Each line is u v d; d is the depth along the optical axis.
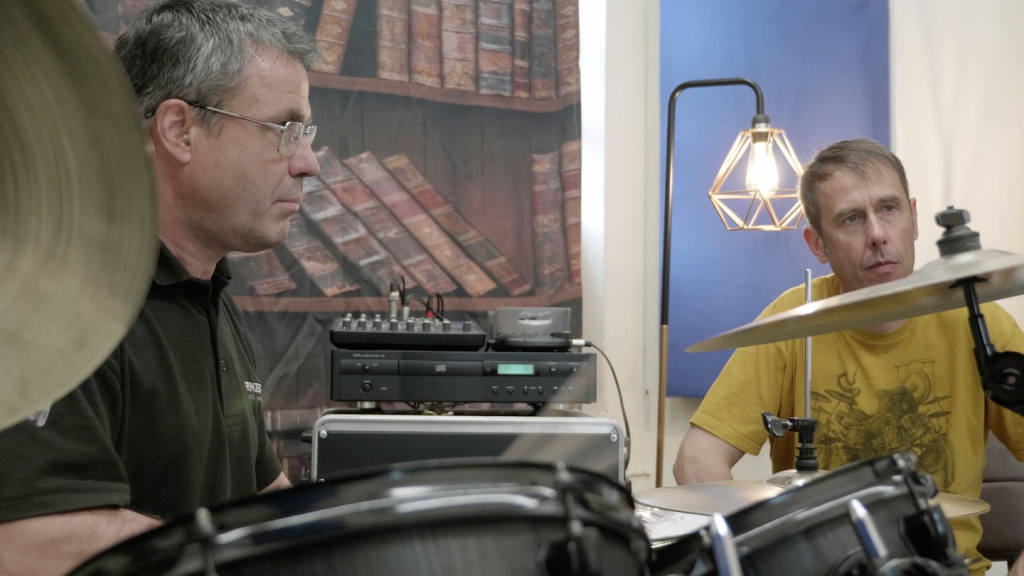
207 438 1.25
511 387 1.89
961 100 2.89
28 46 0.54
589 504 0.69
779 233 2.86
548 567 0.65
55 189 0.60
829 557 0.87
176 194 1.26
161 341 1.18
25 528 0.91
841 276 1.85
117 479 0.99
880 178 1.78
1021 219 2.87
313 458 1.71
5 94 0.57
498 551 0.64
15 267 0.61
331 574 0.62
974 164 2.88
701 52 2.95
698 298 2.94
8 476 0.91
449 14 2.70
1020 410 0.99
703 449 1.94
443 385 1.87
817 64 2.87
